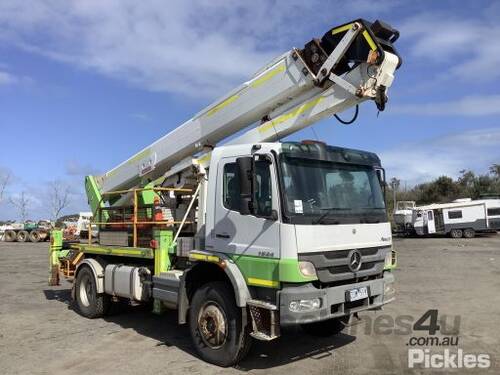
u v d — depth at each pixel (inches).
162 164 344.5
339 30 251.0
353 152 266.7
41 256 986.7
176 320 355.3
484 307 393.7
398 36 247.4
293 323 216.5
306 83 258.2
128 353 272.4
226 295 247.6
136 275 319.3
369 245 251.8
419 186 2824.8
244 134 288.5
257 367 245.1
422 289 490.0
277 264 223.9
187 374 236.1
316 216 232.1
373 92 237.6
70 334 316.2
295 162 237.3
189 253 269.1
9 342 297.7
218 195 259.8
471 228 1615.4
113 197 397.4
